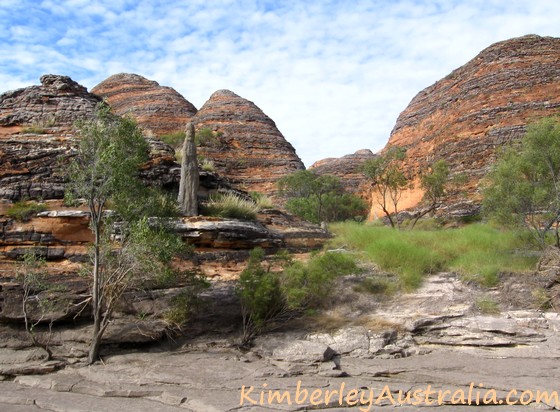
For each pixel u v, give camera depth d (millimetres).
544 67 38844
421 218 34750
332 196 43469
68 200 13984
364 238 19766
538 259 16750
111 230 14469
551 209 18375
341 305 15383
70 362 13141
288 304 14531
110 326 14242
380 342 13602
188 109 59688
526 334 13453
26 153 17719
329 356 13078
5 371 12453
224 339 14477
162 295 14844
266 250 17906
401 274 16422
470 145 36969
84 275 14250
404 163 44438
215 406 10180
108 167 13438
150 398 10992
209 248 16797
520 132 35312
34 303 14266
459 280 16188
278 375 12047
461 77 45094
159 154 19422
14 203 16609
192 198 17625
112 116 14445
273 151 53281
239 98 58812
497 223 22234
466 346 13523
